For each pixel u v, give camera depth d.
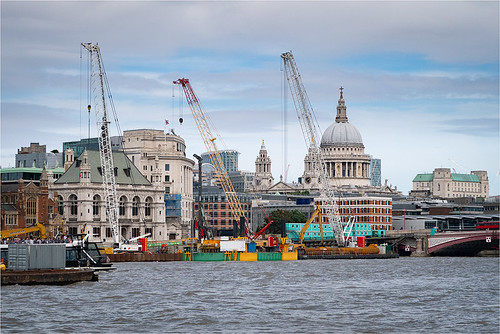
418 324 118.56
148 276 193.38
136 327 114.19
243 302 140.38
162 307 132.38
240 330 112.75
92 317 121.31
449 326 117.12
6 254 174.50
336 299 146.00
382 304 139.38
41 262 163.25
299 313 127.62
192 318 121.50
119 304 134.88
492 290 164.38
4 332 109.12
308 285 173.38
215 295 150.50
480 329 115.06
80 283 165.12
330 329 114.06
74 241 192.38
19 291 148.12
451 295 154.00
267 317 123.44
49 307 129.75
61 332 109.75
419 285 175.75
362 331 113.00
